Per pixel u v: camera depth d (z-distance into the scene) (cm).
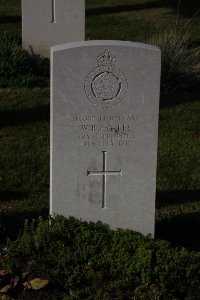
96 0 643
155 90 252
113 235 256
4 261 245
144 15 598
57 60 245
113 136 255
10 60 439
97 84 249
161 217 294
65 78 247
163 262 242
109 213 264
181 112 409
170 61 440
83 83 249
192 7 623
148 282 237
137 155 258
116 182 261
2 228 280
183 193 319
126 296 234
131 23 578
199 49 498
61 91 248
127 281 237
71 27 461
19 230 279
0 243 270
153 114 254
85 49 246
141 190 262
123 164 259
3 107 405
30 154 350
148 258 241
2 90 427
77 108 251
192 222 290
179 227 286
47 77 450
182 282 238
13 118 393
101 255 245
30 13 456
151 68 250
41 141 367
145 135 256
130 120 254
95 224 264
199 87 444
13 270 242
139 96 252
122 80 250
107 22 580
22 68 442
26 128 382
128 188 262
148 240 257
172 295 235
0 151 352
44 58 461
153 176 261
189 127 392
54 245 246
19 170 334
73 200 261
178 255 245
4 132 376
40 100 416
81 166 257
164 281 238
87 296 235
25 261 245
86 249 246
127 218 265
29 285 237
